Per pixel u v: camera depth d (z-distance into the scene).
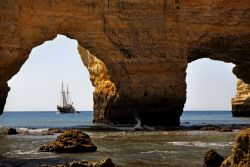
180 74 58.62
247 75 73.25
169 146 29.77
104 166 18.55
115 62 57.47
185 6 59.88
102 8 57.41
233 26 62.16
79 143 26.77
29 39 54.31
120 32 57.38
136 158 23.39
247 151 13.74
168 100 57.28
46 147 27.20
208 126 55.00
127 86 56.91
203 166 20.31
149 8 57.94
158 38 57.84
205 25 60.81
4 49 50.19
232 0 61.56
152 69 57.19
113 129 49.00
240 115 103.44
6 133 43.03
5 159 23.00
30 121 111.38
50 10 55.44
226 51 64.81
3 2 49.66
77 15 56.72
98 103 65.88
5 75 52.12
